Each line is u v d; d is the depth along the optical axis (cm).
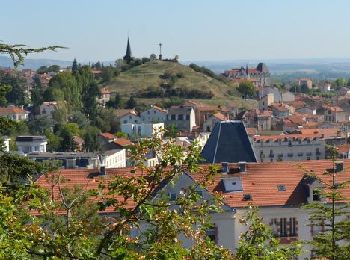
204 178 4509
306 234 12650
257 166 13550
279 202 12725
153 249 4169
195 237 4444
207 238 4566
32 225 4088
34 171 5653
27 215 4294
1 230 3616
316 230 12650
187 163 4341
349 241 8156
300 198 12825
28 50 5144
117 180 4331
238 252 4975
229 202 12538
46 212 4372
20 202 4350
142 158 4369
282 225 12688
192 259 4428
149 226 5041
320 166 13650
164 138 4500
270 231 5391
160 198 4428
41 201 4562
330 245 6788
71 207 4753
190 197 4419
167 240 4266
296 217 12712
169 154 4309
